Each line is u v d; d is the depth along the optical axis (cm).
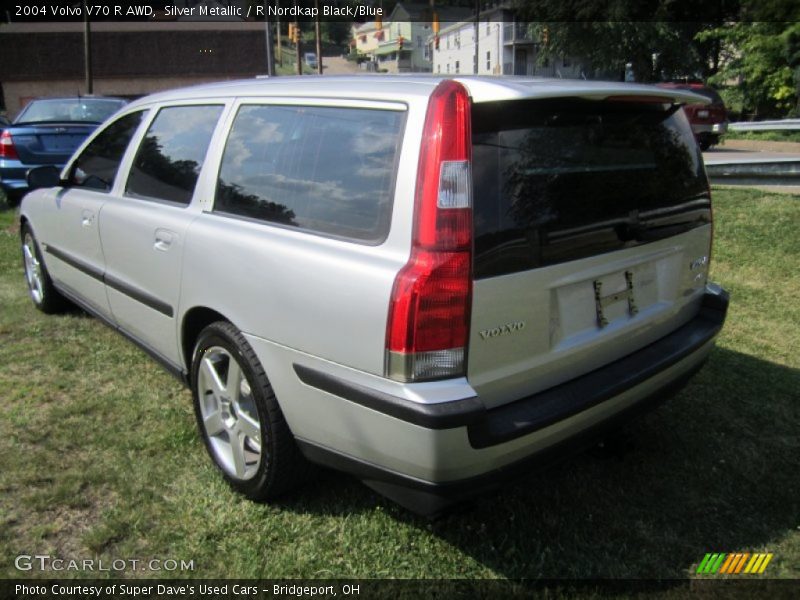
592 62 3469
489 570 247
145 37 3359
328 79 272
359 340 219
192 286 292
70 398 365
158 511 273
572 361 247
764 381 398
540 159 229
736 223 685
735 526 272
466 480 214
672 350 281
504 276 217
